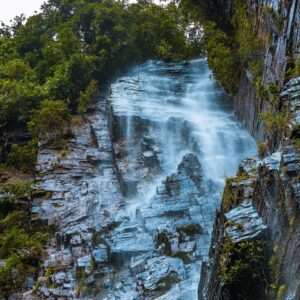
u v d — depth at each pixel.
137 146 27.27
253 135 24.14
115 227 21.77
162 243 19.14
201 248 18.31
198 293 14.28
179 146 26.45
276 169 11.16
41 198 25.92
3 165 31.69
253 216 11.82
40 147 30.59
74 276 19.84
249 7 26.47
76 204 24.70
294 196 10.01
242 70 26.08
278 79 19.02
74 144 30.20
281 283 10.08
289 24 19.02
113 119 28.33
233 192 13.55
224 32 30.19
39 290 19.48
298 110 12.67
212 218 19.50
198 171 21.97
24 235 22.67
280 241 10.44
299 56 16.86
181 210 20.33
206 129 26.64
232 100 29.58
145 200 23.25
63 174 27.45
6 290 19.83
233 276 10.85
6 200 26.50
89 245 21.27
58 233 22.77
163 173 24.66
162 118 28.11
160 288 16.92
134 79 33.28
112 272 19.30
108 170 27.31
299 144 11.19
